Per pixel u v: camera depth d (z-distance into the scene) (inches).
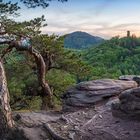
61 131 391.2
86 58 7790.4
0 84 403.5
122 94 413.4
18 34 798.5
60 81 965.2
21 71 917.8
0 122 380.8
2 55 807.1
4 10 740.7
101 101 504.4
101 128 391.5
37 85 882.8
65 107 526.3
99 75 1366.9
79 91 534.9
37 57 806.5
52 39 872.3
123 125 389.4
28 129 394.9
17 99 903.1
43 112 519.5
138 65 7844.5
